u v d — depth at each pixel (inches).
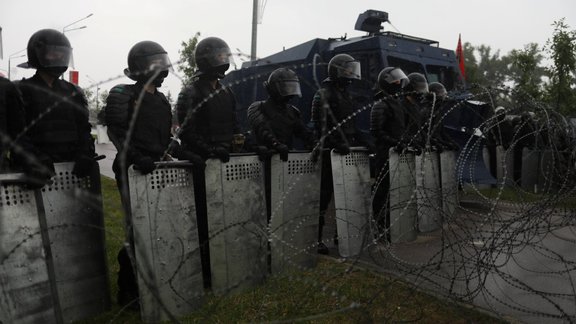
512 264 192.1
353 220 199.5
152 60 138.6
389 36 378.0
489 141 338.6
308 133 199.3
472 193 278.7
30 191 118.6
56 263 129.3
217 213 153.3
